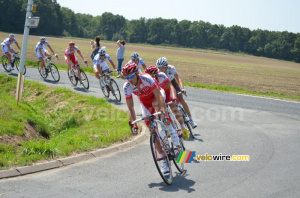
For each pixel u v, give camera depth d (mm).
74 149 5934
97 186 4574
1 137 6141
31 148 5633
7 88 12430
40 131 7797
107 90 11312
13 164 5012
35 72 16766
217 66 42719
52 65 14320
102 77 11320
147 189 4551
